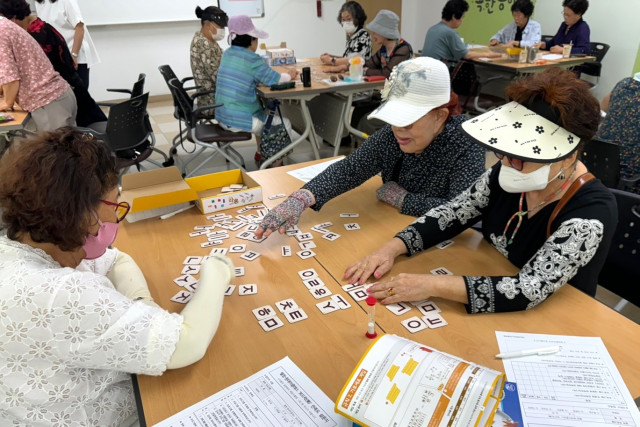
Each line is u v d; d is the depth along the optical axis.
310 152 4.66
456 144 1.55
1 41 2.79
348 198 1.78
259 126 3.75
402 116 1.41
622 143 2.43
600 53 5.22
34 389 0.84
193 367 0.97
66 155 0.83
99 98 6.48
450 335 1.04
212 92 4.04
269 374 0.94
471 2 6.86
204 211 1.66
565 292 1.18
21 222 0.82
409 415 0.72
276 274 1.29
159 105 6.58
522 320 1.08
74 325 0.79
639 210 1.40
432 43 4.73
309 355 0.99
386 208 1.70
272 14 6.85
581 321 1.08
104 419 0.97
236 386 0.91
